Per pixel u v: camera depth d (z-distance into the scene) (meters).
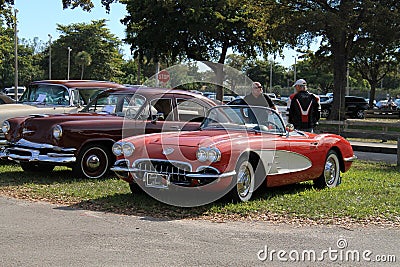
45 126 9.65
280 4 29.95
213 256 5.36
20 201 7.87
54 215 6.99
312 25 27.08
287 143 8.27
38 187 8.88
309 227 6.57
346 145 9.75
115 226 6.46
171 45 34.62
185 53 34.91
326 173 9.34
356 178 10.57
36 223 6.56
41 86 12.90
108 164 10.02
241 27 34.38
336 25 26.66
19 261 5.10
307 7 30.12
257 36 33.69
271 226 6.59
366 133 17.75
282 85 87.38
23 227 6.36
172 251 5.49
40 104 12.45
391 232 6.41
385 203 7.90
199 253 5.44
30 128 9.78
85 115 10.17
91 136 9.69
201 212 7.21
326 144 9.17
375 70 51.47
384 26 27.95
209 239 5.96
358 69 51.75
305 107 11.16
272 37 30.06
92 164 9.82
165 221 6.75
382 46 31.39
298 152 8.45
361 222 6.85
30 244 5.67
